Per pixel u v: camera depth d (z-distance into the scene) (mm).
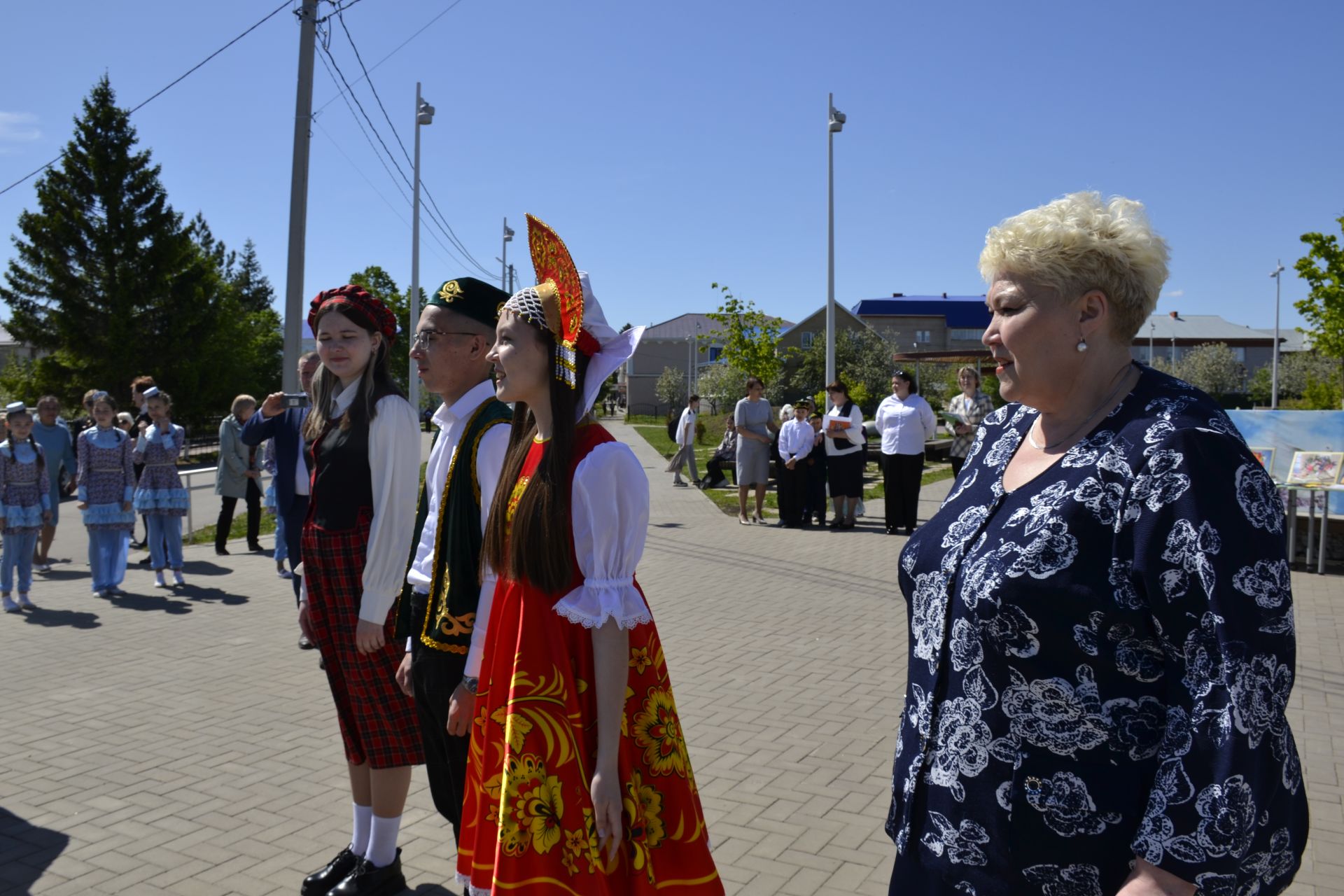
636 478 2184
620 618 2141
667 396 64938
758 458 12984
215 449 38625
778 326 29094
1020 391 1697
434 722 2859
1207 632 1375
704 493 17453
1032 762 1562
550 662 2170
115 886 3428
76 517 15625
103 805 4113
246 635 7102
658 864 2229
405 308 41938
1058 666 1537
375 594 3164
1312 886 3295
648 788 2240
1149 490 1456
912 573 1818
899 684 5660
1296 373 54906
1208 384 58000
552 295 2275
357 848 3432
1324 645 6332
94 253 41250
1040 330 1647
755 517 13609
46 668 6215
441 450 2980
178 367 41375
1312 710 5078
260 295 73188
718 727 4938
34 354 44594
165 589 8898
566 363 2213
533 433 2400
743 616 7488
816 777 4293
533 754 2129
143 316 41281
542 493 2176
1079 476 1556
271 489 9398
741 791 4145
